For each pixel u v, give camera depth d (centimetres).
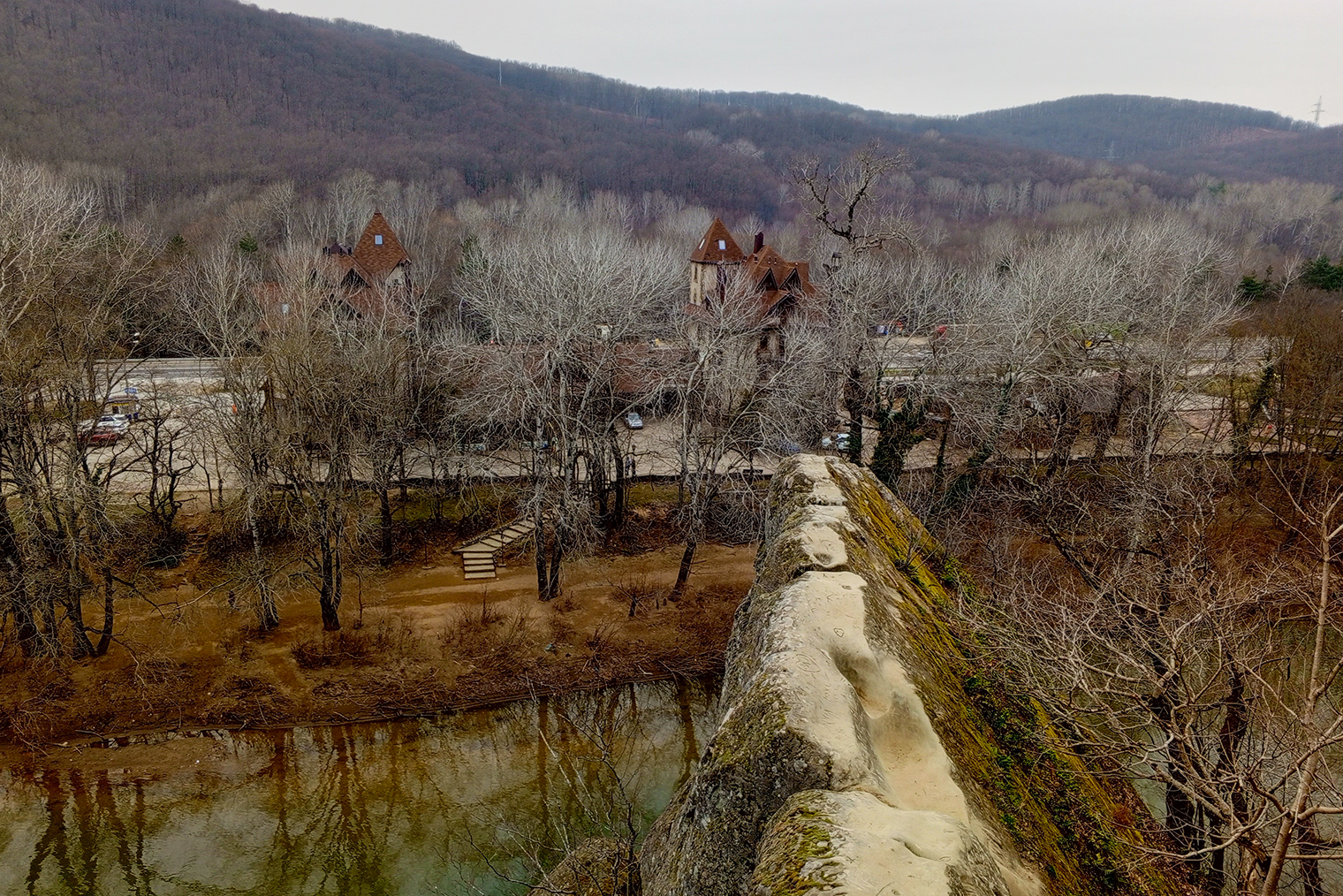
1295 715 1138
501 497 3931
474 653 3028
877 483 2167
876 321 4947
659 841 1404
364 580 3434
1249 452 3597
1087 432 4528
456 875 2148
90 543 2884
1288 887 1533
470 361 3825
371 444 3484
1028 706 1454
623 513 3941
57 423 2941
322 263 4556
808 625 1180
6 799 2355
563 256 3603
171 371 4909
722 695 1359
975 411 3794
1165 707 1530
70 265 3022
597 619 3275
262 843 2262
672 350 3928
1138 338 3912
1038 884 989
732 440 3462
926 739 1091
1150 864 1404
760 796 987
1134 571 2123
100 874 2147
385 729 2709
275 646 2997
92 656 2861
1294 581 1673
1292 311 4688
